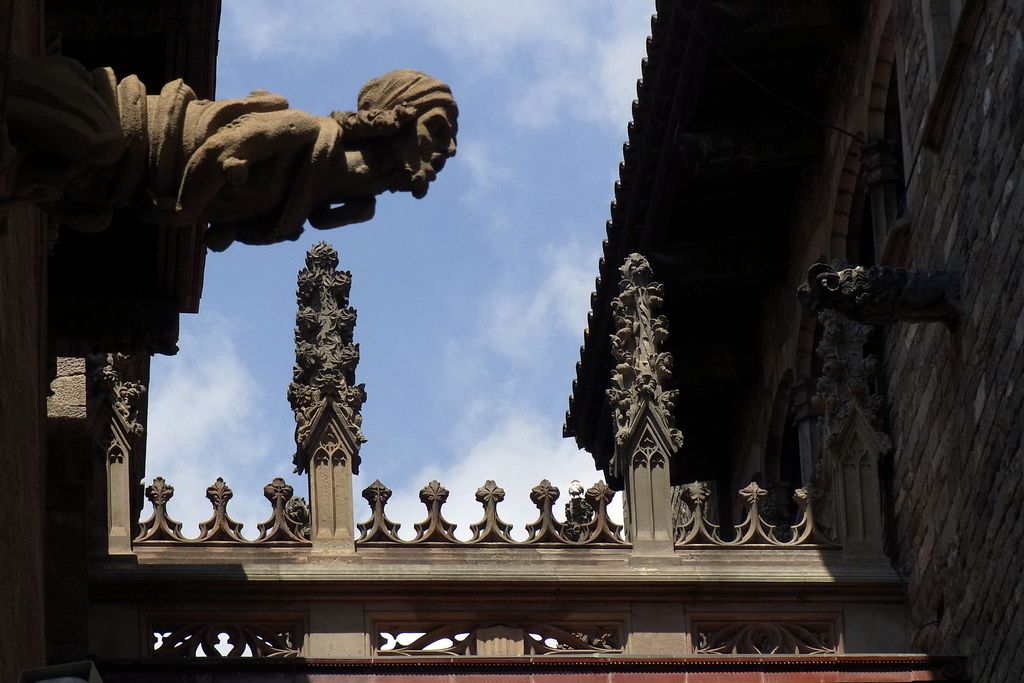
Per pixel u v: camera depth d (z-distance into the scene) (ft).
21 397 47.42
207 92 74.74
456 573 76.18
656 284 82.79
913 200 80.79
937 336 78.13
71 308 78.84
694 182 101.55
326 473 77.51
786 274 103.71
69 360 72.90
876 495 81.82
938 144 76.89
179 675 72.28
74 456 71.10
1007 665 69.26
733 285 105.40
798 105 97.45
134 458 78.84
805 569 79.05
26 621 48.98
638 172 99.45
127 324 79.00
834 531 81.76
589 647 76.38
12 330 43.27
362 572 75.82
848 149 92.94
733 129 97.25
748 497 80.02
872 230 95.55
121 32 69.56
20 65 30.91
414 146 32.09
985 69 70.59
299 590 75.25
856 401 83.71
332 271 80.02
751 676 74.38
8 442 42.27
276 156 31.89
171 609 74.64
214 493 76.84
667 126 96.89
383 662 73.10
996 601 70.33
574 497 93.97
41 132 30.66
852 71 92.58
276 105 32.12
